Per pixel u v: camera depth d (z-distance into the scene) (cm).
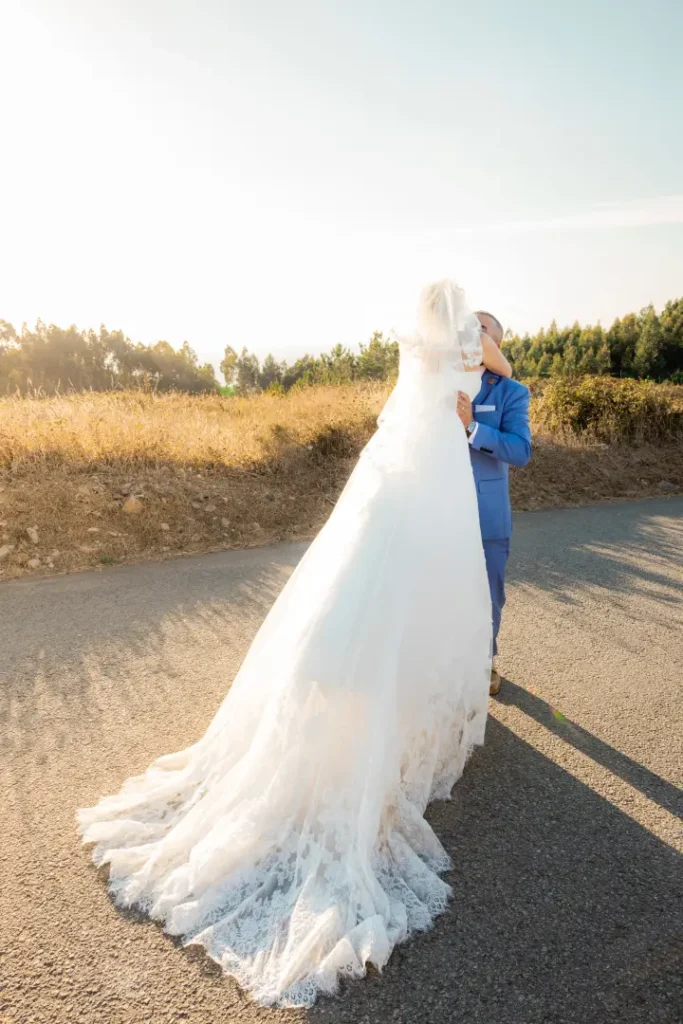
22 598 487
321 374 2455
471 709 283
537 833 250
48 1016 173
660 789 279
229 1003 178
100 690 352
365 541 239
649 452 1088
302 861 215
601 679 378
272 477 805
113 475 703
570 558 619
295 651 228
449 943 199
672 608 494
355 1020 174
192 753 275
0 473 644
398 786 233
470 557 264
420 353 264
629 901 217
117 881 220
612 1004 180
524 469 955
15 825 248
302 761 220
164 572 554
